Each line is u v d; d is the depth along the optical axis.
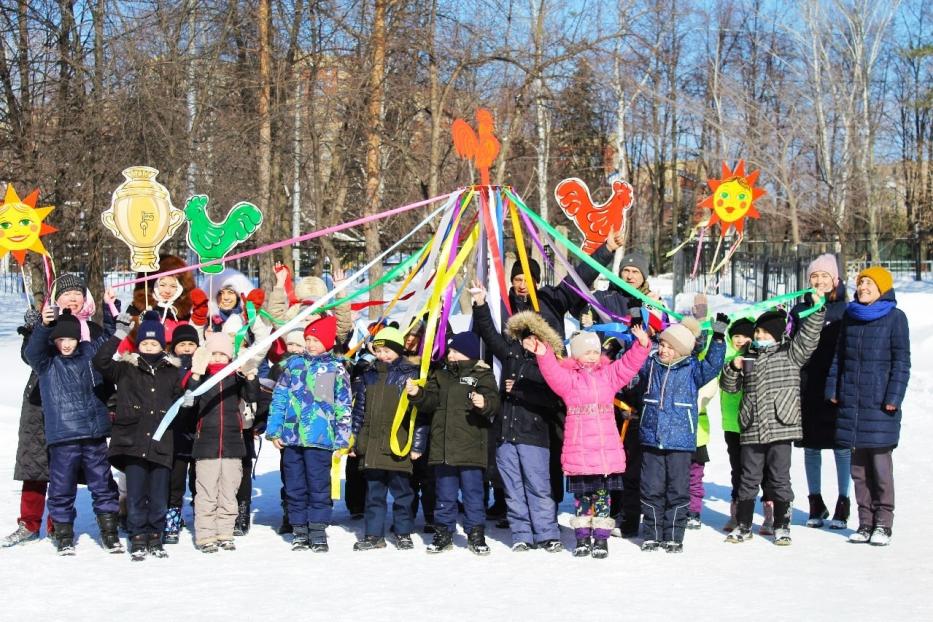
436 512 7.68
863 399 7.88
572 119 33.44
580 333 7.76
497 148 8.79
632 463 8.18
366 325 10.56
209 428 7.78
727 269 32.50
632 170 47.56
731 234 32.94
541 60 23.66
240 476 7.90
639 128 34.97
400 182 27.70
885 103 38.53
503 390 7.95
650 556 7.46
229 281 9.55
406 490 7.86
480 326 7.95
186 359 7.85
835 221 31.64
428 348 7.70
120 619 5.92
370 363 8.07
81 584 6.75
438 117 21.88
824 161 32.41
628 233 45.59
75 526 8.71
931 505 9.01
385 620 5.84
